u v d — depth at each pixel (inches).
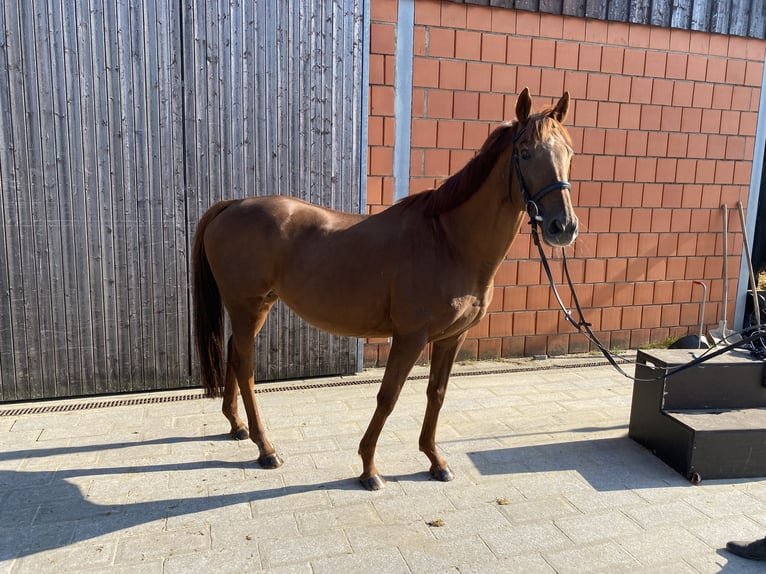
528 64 177.3
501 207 93.0
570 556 84.7
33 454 115.0
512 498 101.8
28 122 134.5
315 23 153.8
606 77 185.5
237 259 108.3
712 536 90.9
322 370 170.7
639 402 125.5
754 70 200.4
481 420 139.4
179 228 150.4
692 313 211.9
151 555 82.8
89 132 139.4
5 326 140.5
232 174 153.3
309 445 122.4
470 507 98.4
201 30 144.6
